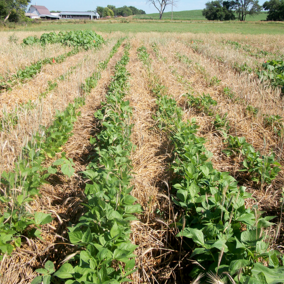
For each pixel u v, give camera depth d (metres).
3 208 2.78
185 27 46.38
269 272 1.68
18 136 4.32
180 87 7.86
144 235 2.72
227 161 4.27
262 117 5.47
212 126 5.21
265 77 7.74
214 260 1.95
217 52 13.38
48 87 7.45
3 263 2.31
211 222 2.33
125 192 2.58
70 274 1.76
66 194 3.37
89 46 15.64
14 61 9.43
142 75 9.14
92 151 4.49
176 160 3.57
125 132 4.34
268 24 56.28
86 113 6.23
